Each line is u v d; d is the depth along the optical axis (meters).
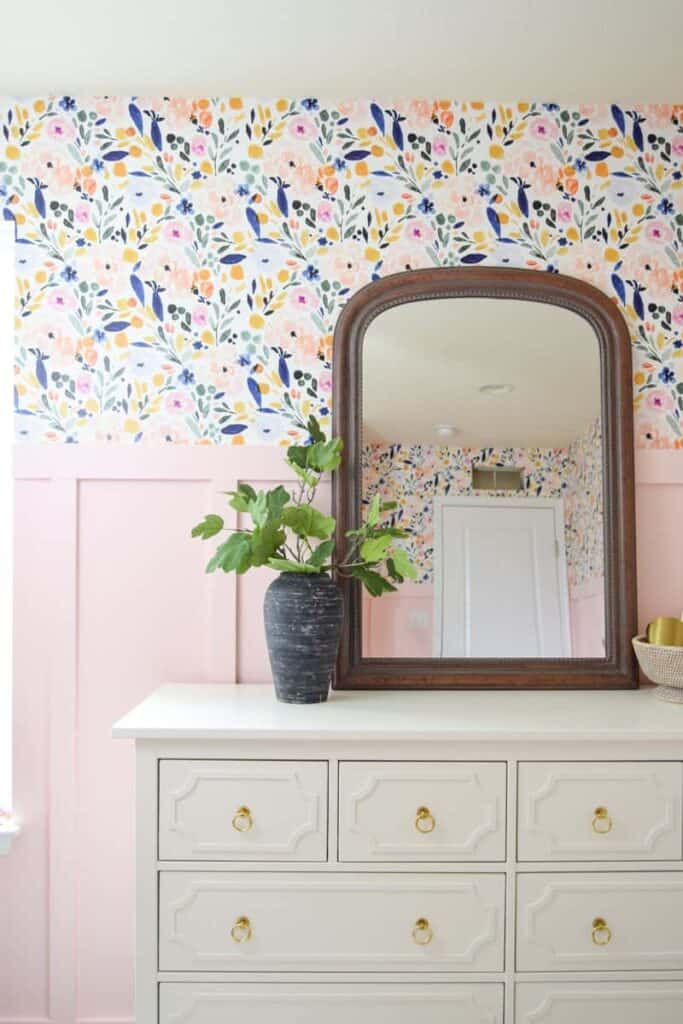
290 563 2.07
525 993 1.86
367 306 2.38
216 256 2.42
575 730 1.84
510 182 2.44
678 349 2.44
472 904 1.86
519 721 1.92
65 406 2.39
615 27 2.09
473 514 2.36
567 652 2.34
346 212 2.43
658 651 2.12
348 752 1.85
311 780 1.85
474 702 2.14
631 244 2.45
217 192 2.43
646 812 1.88
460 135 2.45
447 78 2.33
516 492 2.38
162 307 2.41
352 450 2.35
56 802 2.35
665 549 2.42
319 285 2.42
